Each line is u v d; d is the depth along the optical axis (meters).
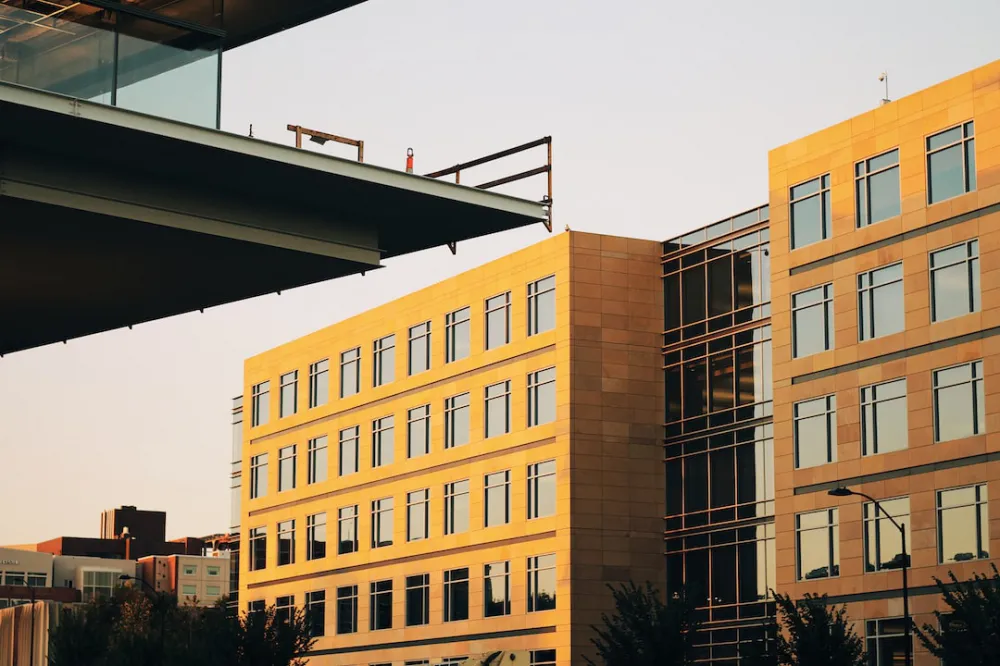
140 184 29.20
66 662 83.12
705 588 73.31
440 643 84.00
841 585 62.19
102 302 35.28
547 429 77.50
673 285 78.00
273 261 32.06
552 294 78.31
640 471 76.50
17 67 26.84
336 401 96.19
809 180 66.19
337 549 94.44
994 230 57.78
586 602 74.56
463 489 83.88
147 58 27.95
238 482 108.25
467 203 31.14
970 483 57.53
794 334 66.25
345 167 29.42
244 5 35.53
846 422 63.12
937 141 60.56
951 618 53.03
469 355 84.56
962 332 58.66
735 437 72.88
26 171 27.80
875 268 62.72
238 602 104.56
